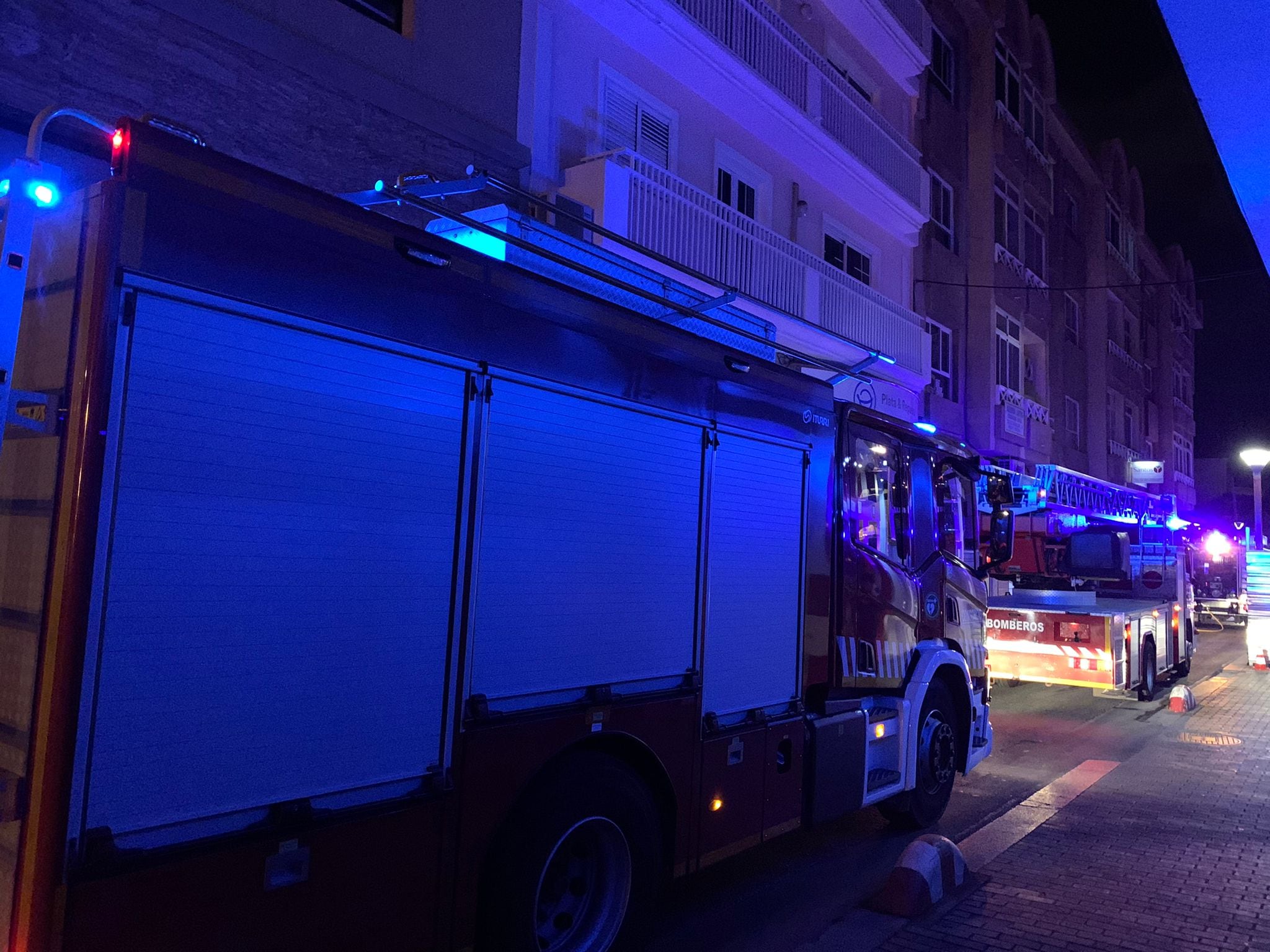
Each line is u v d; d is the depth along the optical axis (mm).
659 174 10812
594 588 3703
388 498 2941
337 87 7895
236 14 7121
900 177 16844
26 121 5887
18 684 2297
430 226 5465
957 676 6703
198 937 2418
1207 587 28641
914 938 4320
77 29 6191
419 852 3004
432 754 3061
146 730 2320
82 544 2201
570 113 10547
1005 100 22594
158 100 6664
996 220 21844
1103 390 28562
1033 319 23609
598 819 3689
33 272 2523
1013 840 5910
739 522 4562
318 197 2762
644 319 3996
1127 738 9875
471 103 9211
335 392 2801
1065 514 14953
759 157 13719
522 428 3410
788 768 4824
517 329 3396
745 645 4562
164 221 2398
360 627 2846
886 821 6559
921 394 17547
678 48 11555
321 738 2732
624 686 3834
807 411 5137
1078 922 4535
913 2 18078
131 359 2316
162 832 2354
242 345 2566
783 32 14023
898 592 5922
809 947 4223
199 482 2449
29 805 2186
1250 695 13180
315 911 2699
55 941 2148
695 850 4191
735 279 11875
